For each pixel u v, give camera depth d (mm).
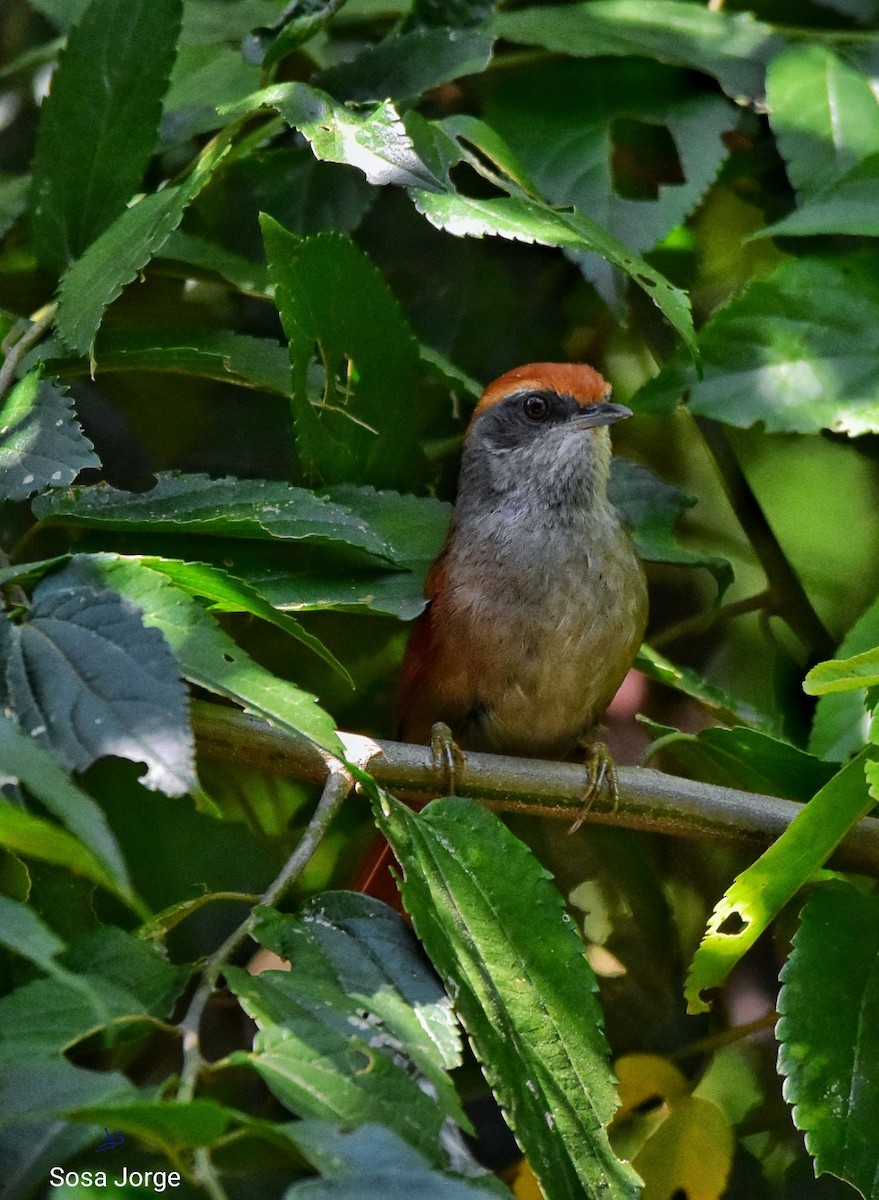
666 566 11594
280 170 9719
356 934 5719
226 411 10539
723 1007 10320
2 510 9344
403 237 10609
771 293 8578
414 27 9391
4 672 5082
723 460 10664
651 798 8023
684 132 9242
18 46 11188
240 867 9805
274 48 8320
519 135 9312
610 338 11234
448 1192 3934
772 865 6535
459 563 9469
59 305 7383
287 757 6988
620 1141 9547
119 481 10562
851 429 8281
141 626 5172
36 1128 4621
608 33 9320
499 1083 5316
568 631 9328
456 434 10727
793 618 10633
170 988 5297
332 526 6828
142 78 8227
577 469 9461
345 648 10430
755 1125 10008
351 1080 4633
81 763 4801
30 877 6750
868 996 6449
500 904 6035
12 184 9680
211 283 9445
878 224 8328
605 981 10250
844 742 8070
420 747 8023
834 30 10133
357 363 8344
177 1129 4059
